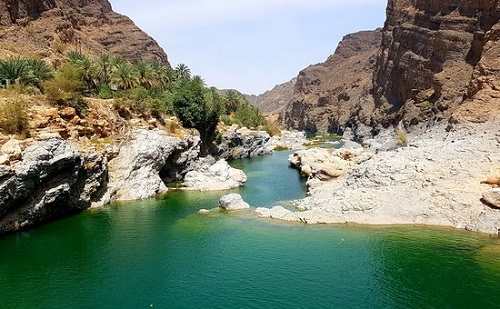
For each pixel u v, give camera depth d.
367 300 28.03
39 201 42.84
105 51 134.50
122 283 31.05
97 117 56.56
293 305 27.55
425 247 36.62
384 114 145.88
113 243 39.12
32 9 104.75
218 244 38.50
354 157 74.12
